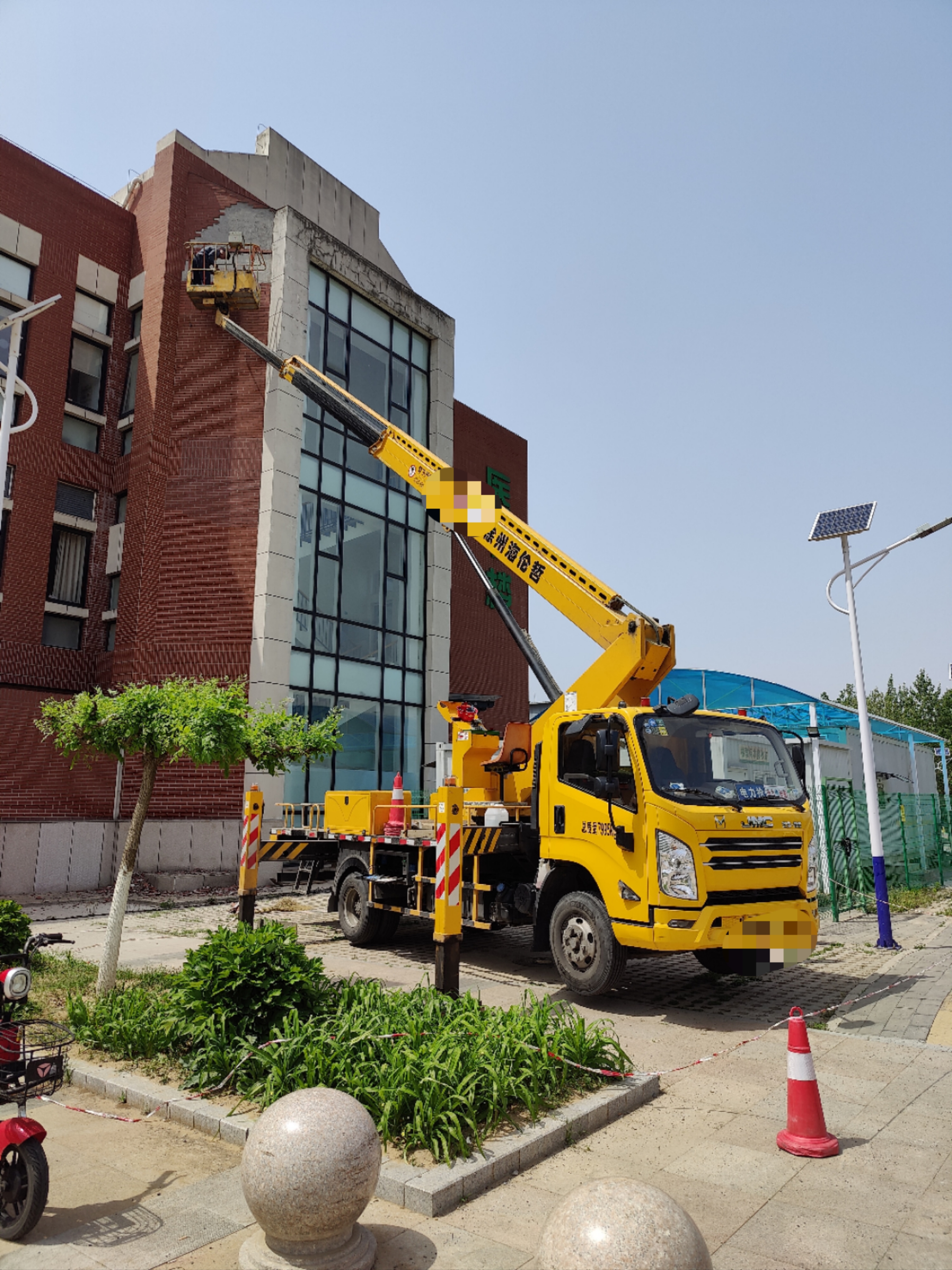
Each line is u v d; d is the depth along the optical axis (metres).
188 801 17.22
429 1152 4.24
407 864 9.67
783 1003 7.83
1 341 18.78
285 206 20.70
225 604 18.23
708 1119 4.95
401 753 20.75
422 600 22.06
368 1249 3.38
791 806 7.66
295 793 18.06
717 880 6.96
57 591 19.30
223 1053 5.24
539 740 8.66
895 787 21.75
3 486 11.34
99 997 6.96
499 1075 4.70
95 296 20.50
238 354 19.34
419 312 23.03
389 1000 6.20
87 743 7.72
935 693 47.91
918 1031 6.76
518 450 29.11
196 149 21.06
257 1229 3.62
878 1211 3.82
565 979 7.84
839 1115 5.00
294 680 18.55
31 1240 3.53
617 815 7.41
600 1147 4.55
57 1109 5.07
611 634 8.96
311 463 19.62
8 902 8.22
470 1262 3.38
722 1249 3.49
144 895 15.21
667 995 8.16
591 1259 2.48
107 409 20.47
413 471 12.36
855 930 12.11
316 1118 3.38
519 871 9.23
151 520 18.72
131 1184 4.05
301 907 14.20
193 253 19.41
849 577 11.63
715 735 7.84
